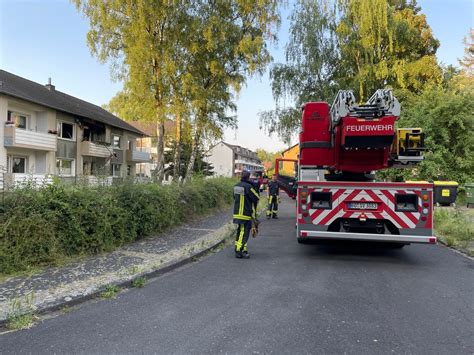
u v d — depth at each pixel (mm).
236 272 6109
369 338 3500
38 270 5770
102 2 15070
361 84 23312
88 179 7926
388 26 23516
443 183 18094
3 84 21406
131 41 15891
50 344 3367
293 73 25578
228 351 3225
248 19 18969
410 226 6676
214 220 12930
